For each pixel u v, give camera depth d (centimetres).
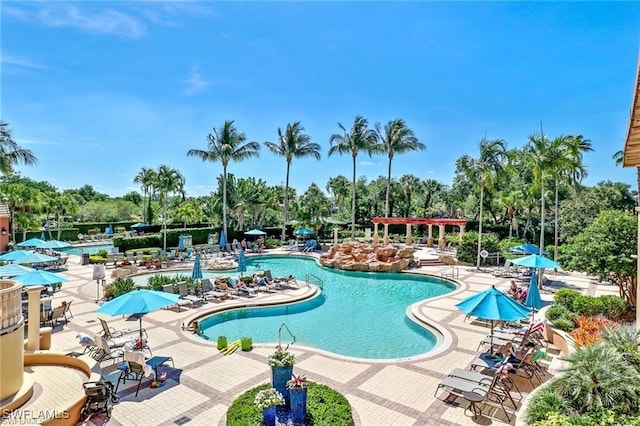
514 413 887
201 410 895
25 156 3275
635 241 1706
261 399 740
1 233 3541
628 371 772
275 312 1927
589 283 2539
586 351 832
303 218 4744
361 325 1728
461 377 961
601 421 677
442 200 6656
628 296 1812
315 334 1606
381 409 904
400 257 3180
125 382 1039
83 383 927
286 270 3180
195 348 1312
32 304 1144
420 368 1149
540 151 2475
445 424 840
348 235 5044
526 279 2622
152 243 4019
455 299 2061
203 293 2062
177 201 6756
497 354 1144
